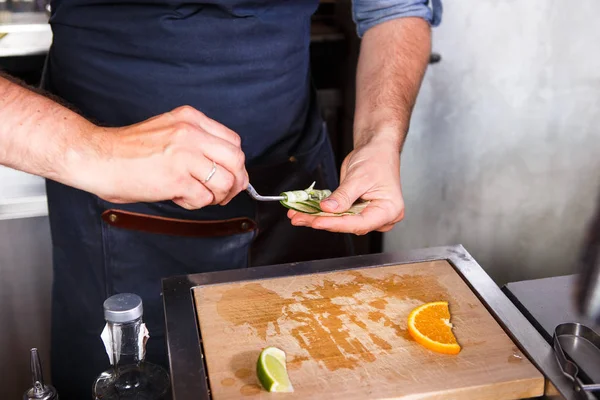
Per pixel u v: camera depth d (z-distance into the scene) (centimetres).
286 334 83
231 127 113
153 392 92
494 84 166
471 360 79
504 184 178
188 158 87
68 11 107
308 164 121
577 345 80
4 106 87
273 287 90
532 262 187
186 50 106
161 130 88
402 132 110
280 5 108
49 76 117
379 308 87
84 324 123
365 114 114
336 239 125
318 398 74
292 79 116
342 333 83
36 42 143
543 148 174
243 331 83
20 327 133
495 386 76
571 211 181
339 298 88
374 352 80
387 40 121
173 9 103
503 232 184
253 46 109
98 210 113
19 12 156
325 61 184
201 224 114
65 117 89
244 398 74
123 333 91
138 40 106
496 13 158
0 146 87
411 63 120
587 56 164
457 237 184
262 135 116
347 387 76
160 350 121
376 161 104
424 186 177
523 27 160
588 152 175
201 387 75
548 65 164
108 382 93
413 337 82
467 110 168
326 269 94
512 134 172
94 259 117
